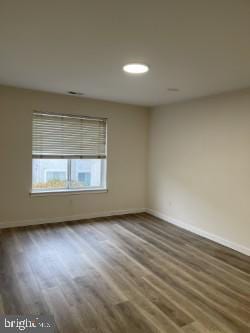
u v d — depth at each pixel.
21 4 1.64
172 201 4.95
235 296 2.54
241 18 1.76
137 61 2.65
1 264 3.05
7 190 4.25
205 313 2.26
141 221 5.00
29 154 4.36
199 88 3.67
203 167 4.26
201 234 4.31
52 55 2.55
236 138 3.71
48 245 3.66
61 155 4.68
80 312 2.22
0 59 2.69
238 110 3.67
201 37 2.07
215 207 4.06
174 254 3.52
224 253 3.60
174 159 4.88
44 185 4.64
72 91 4.18
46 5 1.66
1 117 4.11
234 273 3.02
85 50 2.40
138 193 5.55
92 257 3.33
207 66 2.76
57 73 3.16
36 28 1.99
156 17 1.78
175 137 4.85
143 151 5.56
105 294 2.50
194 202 4.45
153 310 2.28
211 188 4.13
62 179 4.80
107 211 5.23
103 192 5.14
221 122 3.94
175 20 1.81
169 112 4.99
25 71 3.12
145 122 5.54
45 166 4.62
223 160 3.91
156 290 2.61
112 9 1.69
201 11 1.68
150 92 4.03
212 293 2.58
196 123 4.38
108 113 5.05
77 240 3.90
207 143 4.18
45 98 4.40
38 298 2.40
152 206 5.51
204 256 3.48
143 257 3.39
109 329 2.03
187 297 2.50
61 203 4.74
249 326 2.11
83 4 1.64
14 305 2.28
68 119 4.70
